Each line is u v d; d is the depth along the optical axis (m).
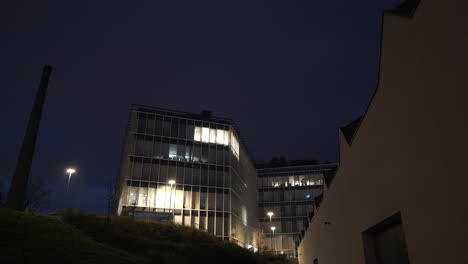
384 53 5.84
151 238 27.36
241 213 63.28
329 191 12.63
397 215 5.86
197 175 57.09
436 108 4.16
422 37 4.43
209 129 61.66
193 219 53.78
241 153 69.38
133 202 50.78
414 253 5.00
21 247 15.77
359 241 8.18
